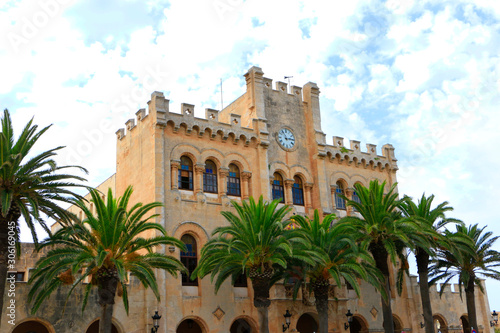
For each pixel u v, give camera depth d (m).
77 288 34.88
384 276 39.56
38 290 33.28
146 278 33.06
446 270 49.28
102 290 30.55
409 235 40.31
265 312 34.62
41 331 38.72
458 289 56.06
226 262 34.72
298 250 34.41
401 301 50.84
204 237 41.47
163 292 37.84
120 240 31.64
